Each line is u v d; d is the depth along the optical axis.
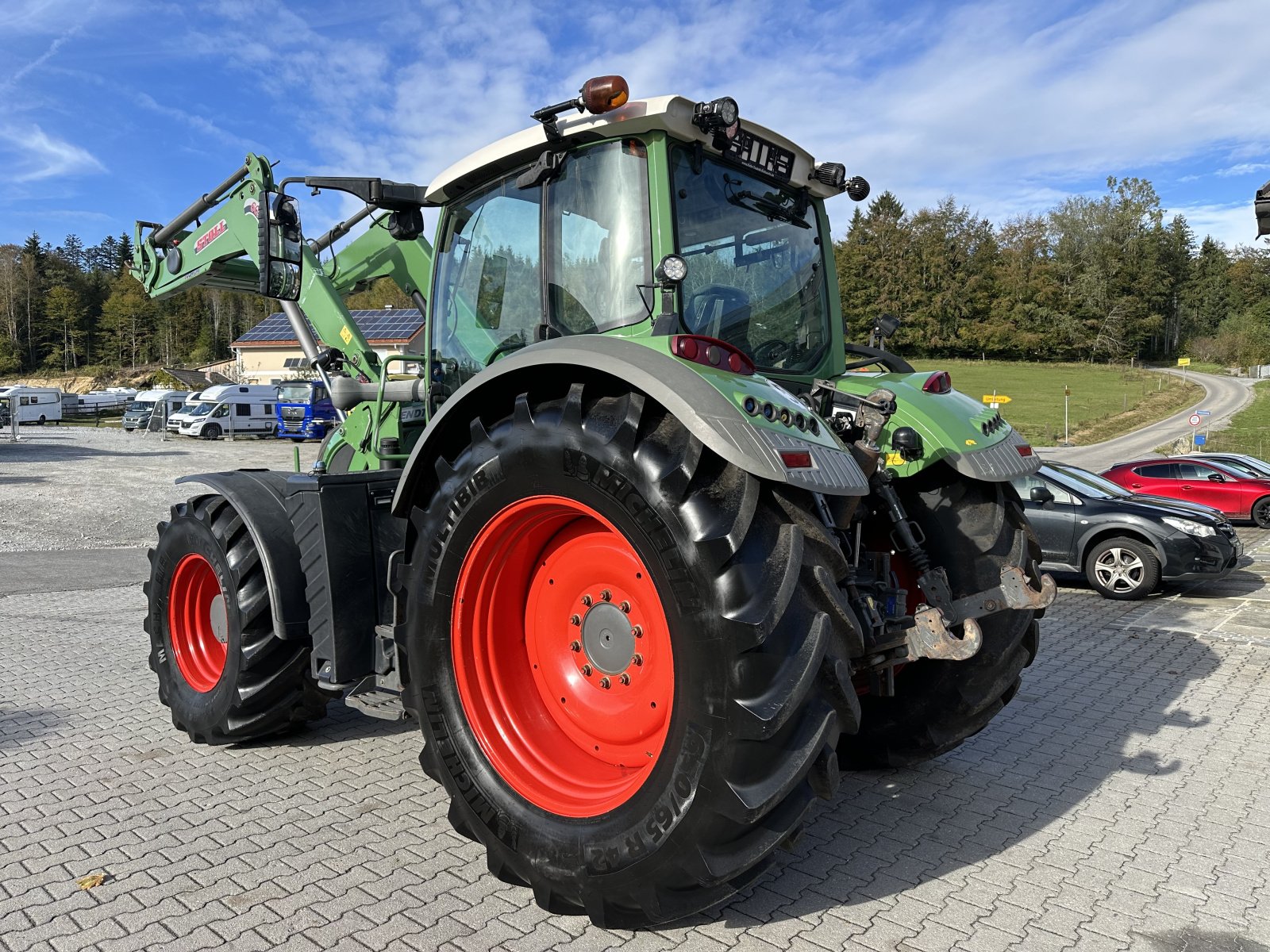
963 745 4.41
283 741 4.34
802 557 2.40
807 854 3.17
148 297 6.19
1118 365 81.50
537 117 3.06
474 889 2.85
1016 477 3.45
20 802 3.56
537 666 3.03
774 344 3.56
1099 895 2.88
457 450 3.06
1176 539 8.79
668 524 2.37
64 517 14.39
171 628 4.47
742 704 2.24
